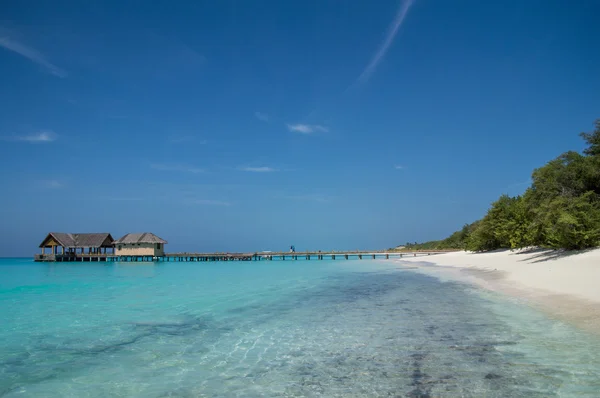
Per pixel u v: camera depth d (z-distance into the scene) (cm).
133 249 7181
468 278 2530
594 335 943
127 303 1817
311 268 4912
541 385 657
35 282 3131
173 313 1521
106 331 1214
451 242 8488
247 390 701
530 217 3297
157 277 3588
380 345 955
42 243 7431
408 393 653
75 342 1080
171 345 1030
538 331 1008
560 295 1473
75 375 807
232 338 1094
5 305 1792
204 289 2408
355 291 2131
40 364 884
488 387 659
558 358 788
